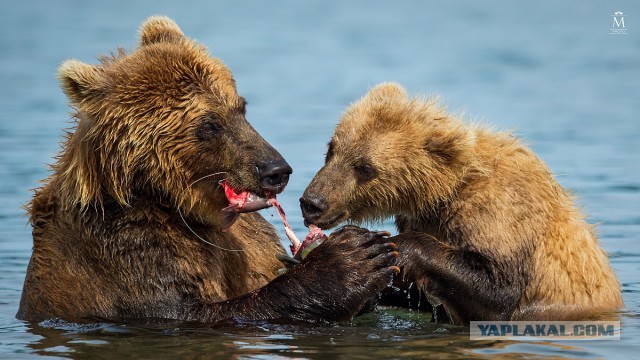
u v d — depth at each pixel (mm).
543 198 13758
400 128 14156
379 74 40406
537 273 13398
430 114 14539
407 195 14133
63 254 12484
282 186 12141
